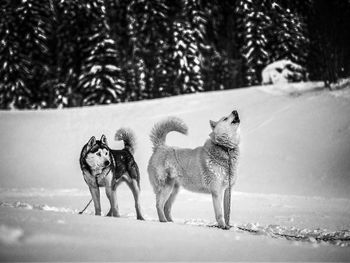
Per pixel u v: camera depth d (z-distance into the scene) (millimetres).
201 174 13500
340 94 44031
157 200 14672
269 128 39812
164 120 15164
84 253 7441
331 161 32281
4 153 43562
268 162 34219
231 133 13203
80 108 59281
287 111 42875
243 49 72375
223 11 80688
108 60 69562
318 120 39062
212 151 13305
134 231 9273
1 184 35562
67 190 31391
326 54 51125
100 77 68125
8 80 68438
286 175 31828
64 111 58094
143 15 72625
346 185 28656
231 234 10164
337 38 51469
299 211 20859
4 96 69125
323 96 44750
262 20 67375
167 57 71875
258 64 68500
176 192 15086
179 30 69000
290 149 35438
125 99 73625
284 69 61656
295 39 64562
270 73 61469
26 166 40531
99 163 13938
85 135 47438
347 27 52375
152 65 75312
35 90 75312
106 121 51094
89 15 69188
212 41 79000
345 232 12711
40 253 7266
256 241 9484
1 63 67750
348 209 21578
